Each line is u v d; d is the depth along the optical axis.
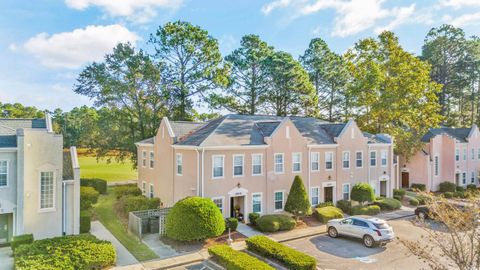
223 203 22.27
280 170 24.94
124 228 21.09
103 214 24.83
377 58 37.72
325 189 28.33
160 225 19.05
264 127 26.17
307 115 49.75
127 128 39.19
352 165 29.36
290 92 47.38
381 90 36.97
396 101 35.38
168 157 25.28
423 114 36.78
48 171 17.92
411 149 37.34
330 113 52.03
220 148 21.94
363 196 26.98
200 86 42.25
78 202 18.97
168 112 40.59
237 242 18.34
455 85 58.72
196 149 21.47
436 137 39.94
